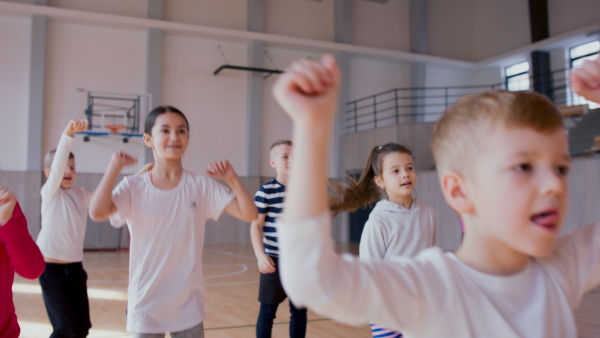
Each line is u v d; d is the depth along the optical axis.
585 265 0.89
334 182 2.80
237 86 13.48
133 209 2.20
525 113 0.70
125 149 12.24
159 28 12.45
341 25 14.31
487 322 0.74
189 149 12.93
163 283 2.16
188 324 2.15
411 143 12.59
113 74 12.27
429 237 2.51
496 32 15.46
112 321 4.57
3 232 1.60
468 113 0.75
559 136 0.71
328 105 0.62
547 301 0.78
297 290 0.63
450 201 0.79
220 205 2.32
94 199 2.09
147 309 2.12
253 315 4.92
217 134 13.22
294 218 0.63
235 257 10.19
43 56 11.49
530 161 0.69
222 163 2.21
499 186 0.70
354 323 0.69
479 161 0.72
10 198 1.61
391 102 15.05
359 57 14.73
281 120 13.82
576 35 12.88
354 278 0.67
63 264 3.03
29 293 6.05
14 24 11.55
